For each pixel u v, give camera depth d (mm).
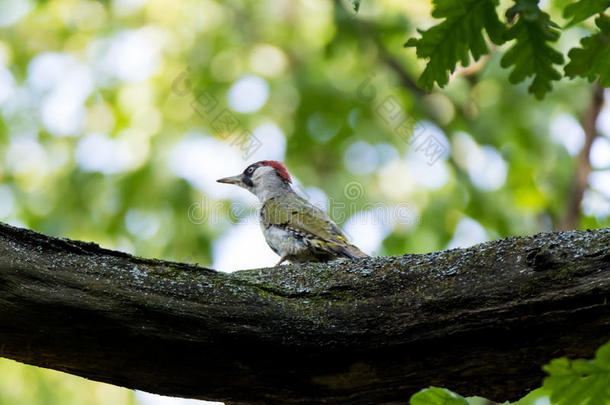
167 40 16703
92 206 15602
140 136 15938
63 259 5137
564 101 14750
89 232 15414
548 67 5477
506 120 15328
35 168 16094
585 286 4773
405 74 16469
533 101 15047
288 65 16875
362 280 5320
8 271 4945
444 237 15055
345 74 16625
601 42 5348
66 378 13109
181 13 16859
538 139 15055
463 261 5230
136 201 15398
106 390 13148
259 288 5316
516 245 5168
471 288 5051
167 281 5215
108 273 5152
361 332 5098
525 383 5035
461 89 15602
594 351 4797
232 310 5160
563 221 13320
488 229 15055
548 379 3717
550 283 4871
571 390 3711
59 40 16797
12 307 4910
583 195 13383
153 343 5074
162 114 16109
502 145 15477
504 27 5348
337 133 16406
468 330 4961
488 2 5289
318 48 16938
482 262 5164
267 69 16797
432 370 5078
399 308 5133
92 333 5016
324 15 16875
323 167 16125
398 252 15039
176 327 5078
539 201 14820
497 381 5066
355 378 5156
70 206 15570
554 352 4871
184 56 16609
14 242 5102
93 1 16938
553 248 5000
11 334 4965
